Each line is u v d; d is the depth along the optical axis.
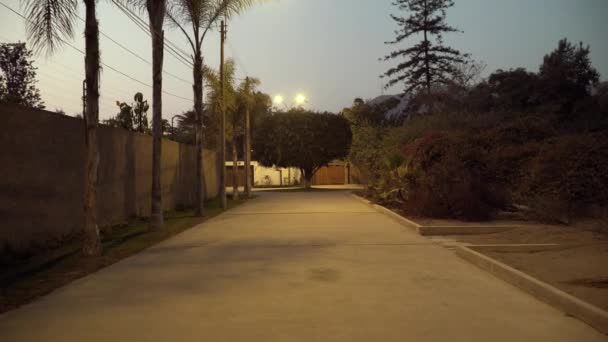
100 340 5.27
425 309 6.29
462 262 9.47
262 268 8.99
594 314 5.60
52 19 9.91
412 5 50.94
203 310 6.33
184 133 64.25
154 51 15.09
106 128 15.13
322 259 9.84
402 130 29.62
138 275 8.55
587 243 10.62
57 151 12.10
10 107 10.16
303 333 5.42
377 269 8.81
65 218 12.46
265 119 45.38
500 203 16.67
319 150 44.34
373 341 5.16
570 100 36.31
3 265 9.45
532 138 20.91
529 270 8.17
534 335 5.31
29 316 6.17
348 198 31.25
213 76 23.89
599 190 13.80
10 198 10.09
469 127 26.86
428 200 16.59
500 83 40.16
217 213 20.97
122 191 16.41
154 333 5.46
